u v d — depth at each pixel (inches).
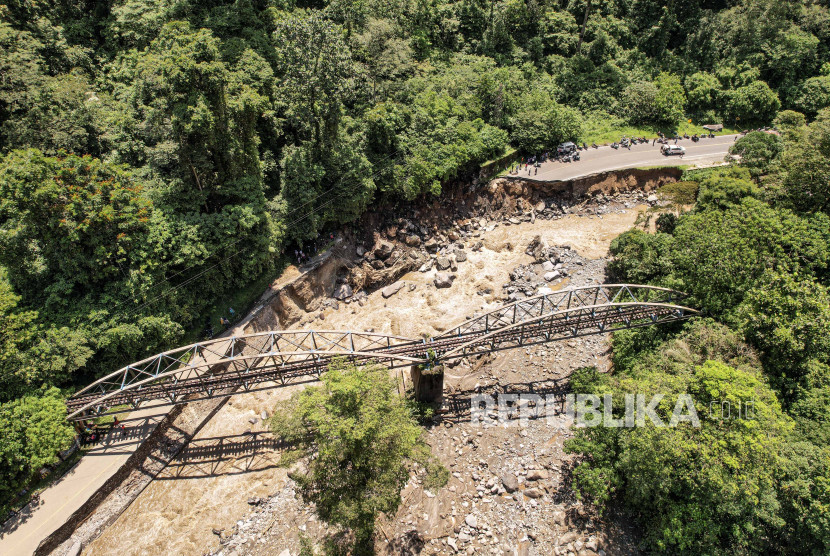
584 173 3228.3
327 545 1521.9
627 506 1802.4
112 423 1918.1
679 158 3351.4
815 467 1528.1
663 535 1630.2
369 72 2844.5
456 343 2046.0
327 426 1378.0
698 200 2775.6
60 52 2519.7
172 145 2003.0
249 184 2245.3
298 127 2576.3
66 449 1775.3
